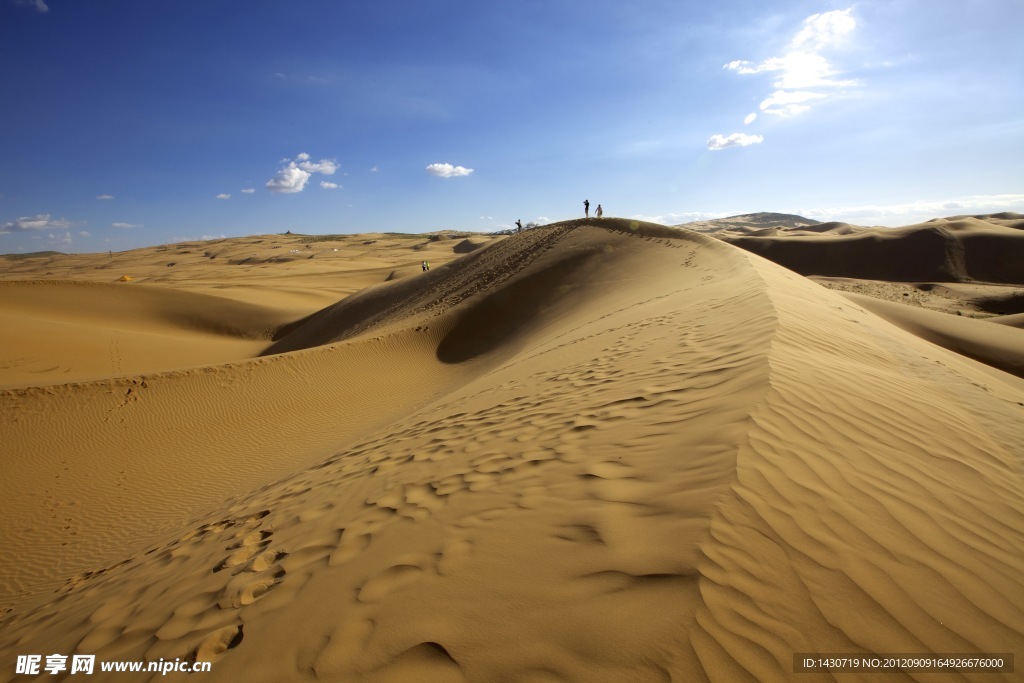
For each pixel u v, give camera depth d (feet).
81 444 40.40
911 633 6.39
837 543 8.00
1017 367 59.93
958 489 10.36
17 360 73.05
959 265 188.44
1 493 33.55
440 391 51.47
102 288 140.97
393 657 6.74
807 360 17.49
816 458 10.59
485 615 7.18
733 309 28.96
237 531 15.53
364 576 9.09
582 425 15.10
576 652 6.20
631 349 26.30
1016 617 6.77
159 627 9.80
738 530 8.02
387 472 16.33
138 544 24.89
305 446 41.42
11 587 24.29
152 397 47.88
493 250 121.19
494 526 9.82
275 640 7.84
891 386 17.01
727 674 5.71
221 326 140.87
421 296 111.55
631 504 9.46
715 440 11.32
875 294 150.10
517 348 58.85
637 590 7.03
